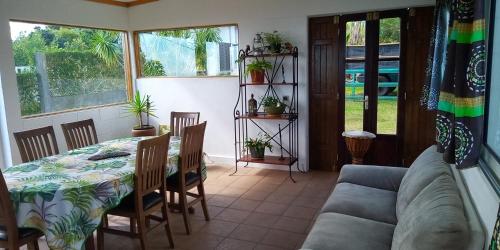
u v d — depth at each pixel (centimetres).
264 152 500
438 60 277
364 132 423
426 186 219
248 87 508
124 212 270
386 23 438
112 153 314
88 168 272
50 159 300
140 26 560
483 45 153
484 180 166
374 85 455
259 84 484
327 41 467
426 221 163
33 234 238
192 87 546
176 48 555
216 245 296
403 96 443
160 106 575
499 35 149
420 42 426
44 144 354
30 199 223
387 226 229
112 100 561
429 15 417
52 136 345
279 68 485
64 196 222
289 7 466
